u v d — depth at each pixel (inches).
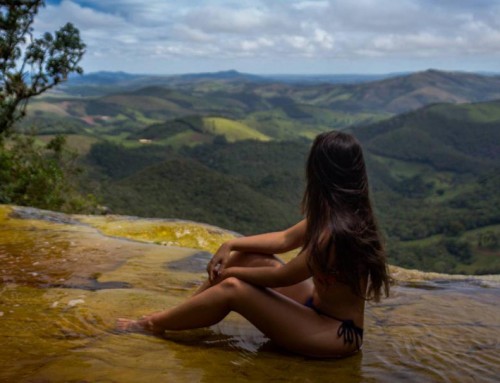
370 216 97.5
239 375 90.8
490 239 5123.0
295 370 94.7
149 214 4165.8
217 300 104.0
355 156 96.4
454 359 103.0
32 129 772.0
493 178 7701.8
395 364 99.7
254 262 112.7
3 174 665.0
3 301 135.8
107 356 97.3
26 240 227.3
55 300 137.8
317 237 96.7
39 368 90.0
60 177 708.7
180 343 107.6
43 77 665.6
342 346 101.8
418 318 134.7
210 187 5246.1
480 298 157.4
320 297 103.4
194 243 277.0
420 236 5718.5
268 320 101.1
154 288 156.9
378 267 97.9
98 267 181.8
